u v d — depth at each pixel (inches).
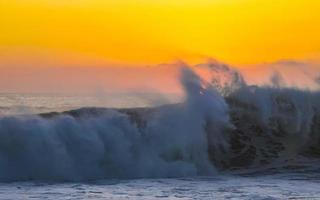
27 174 2241.6
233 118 2684.5
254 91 2805.1
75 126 2363.4
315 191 1876.2
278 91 2842.0
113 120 2434.8
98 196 1785.2
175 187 1961.1
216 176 2241.6
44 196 1784.0
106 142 2373.3
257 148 2591.0
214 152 2532.0
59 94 5856.3
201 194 1823.3
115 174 2301.9
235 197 1772.9
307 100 2834.6
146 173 2317.9
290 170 2317.9
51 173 2253.9
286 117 2790.4
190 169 2367.1
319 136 2770.7
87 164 2305.6
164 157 2425.0
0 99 4977.9
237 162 2468.0
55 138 2321.6
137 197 1771.7
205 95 2664.9
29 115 2427.4
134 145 2416.3
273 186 1974.7
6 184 2046.0
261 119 2748.5
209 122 2583.7
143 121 2485.2
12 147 2274.9
